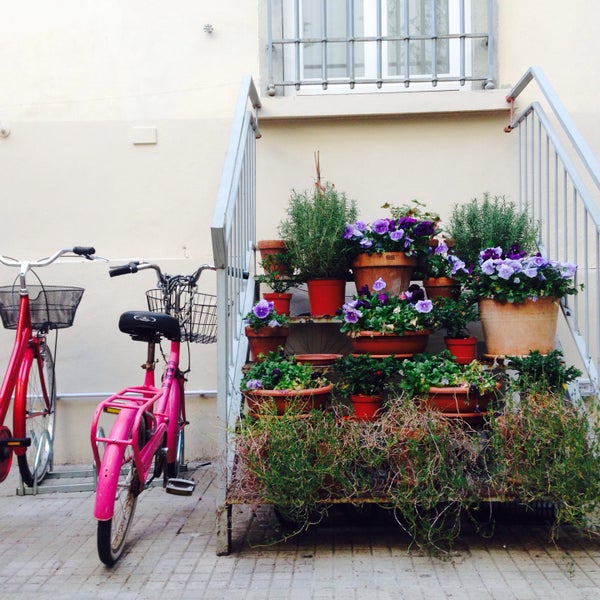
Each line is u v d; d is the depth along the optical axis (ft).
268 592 10.04
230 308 12.44
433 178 17.34
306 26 18.33
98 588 10.28
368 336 12.89
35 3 17.80
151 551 11.62
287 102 17.22
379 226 13.78
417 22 18.33
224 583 10.36
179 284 14.21
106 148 17.69
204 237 17.53
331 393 12.29
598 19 17.25
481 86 17.66
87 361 17.20
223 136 17.62
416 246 13.89
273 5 17.81
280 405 11.67
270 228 17.38
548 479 10.69
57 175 17.69
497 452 10.98
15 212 17.67
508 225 14.97
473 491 10.93
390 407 11.71
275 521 12.57
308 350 15.96
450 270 14.17
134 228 17.61
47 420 16.08
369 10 18.39
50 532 12.63
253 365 12.67
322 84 17.47
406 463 11.02
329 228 13.98
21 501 14.49
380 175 17.39
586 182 17.21
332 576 10.52
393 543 11.78
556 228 14.16
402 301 13.33
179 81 17.74
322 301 14.12
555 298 13.04
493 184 17.25
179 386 13.98
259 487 11.09
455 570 10.68
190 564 11.07
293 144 17.46
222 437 11.44
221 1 17.74
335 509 12.62
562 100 17.29
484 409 11.90
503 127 17.26
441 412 11.68
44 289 13.99
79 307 17.25
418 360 12.64
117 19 17.79
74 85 17.78
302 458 10.82
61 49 17.80
